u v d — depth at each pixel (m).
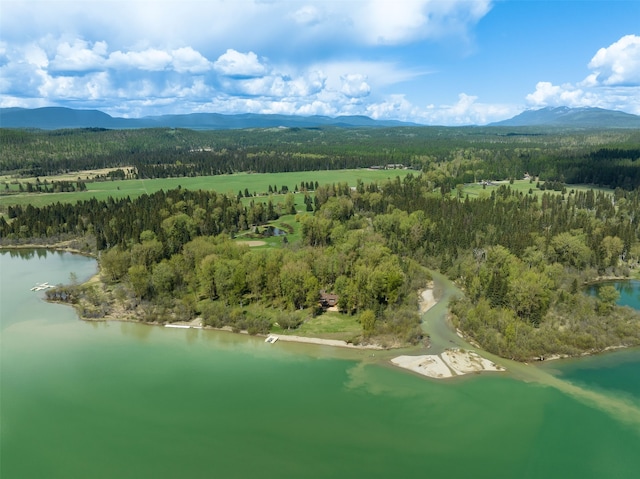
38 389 112.62
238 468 87.81
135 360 126.00
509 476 86.00
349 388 112.44
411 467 88.06
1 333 142.12
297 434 96.81
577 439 95.44
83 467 88.12
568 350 126.88
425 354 128.12
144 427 99.25
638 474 86.75
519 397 108.88
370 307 148.12
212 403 107.00
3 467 88.12
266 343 135.00
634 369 121.00
